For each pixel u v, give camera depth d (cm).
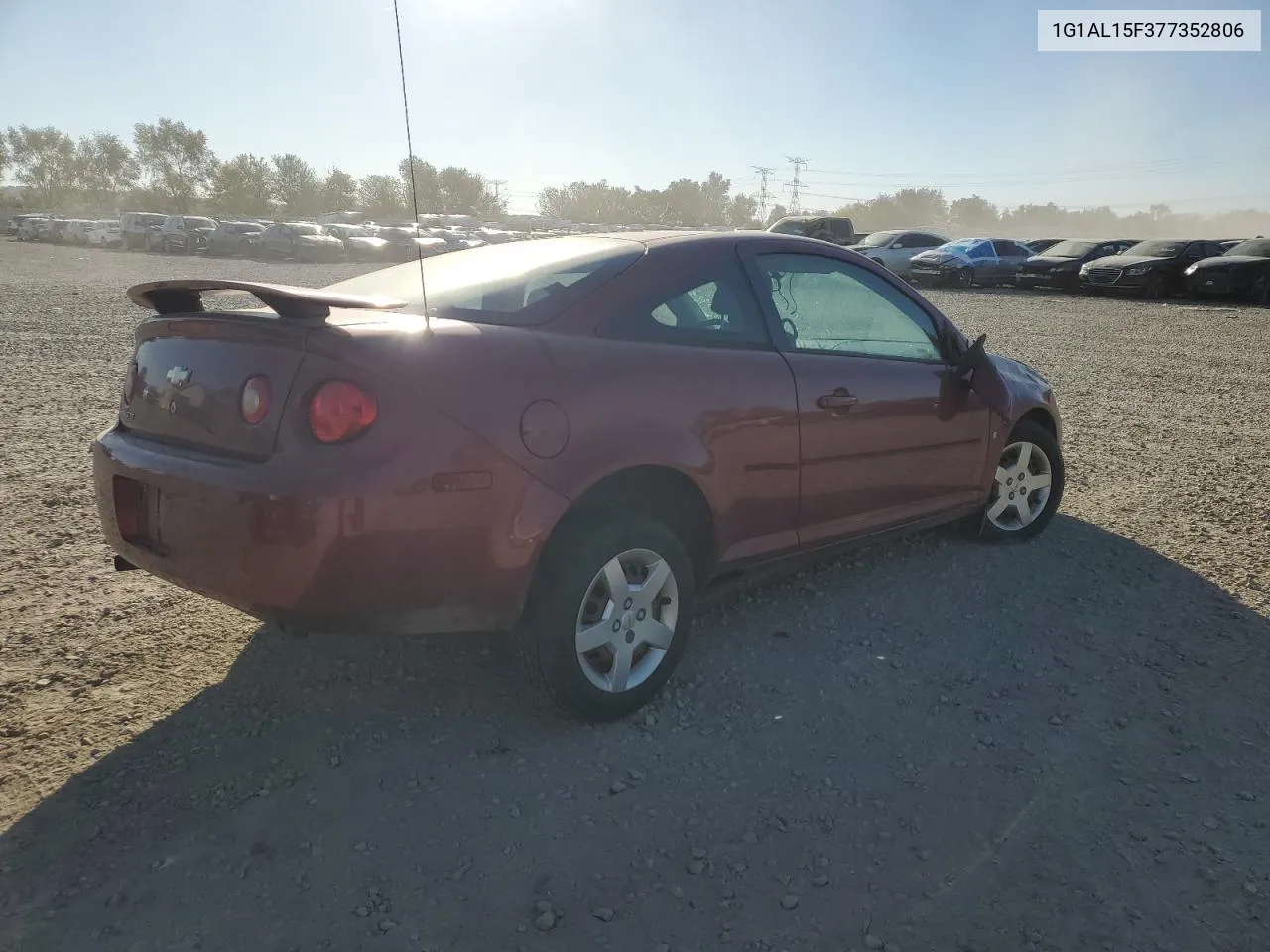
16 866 234
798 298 369
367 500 248
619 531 292
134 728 297
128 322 1420
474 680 333
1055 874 238
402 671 338
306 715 307
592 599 297
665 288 325
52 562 431
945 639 371
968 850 247
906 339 412
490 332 279
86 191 10406
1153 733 305
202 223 4156
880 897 229
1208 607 405
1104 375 1082
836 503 372
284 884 230
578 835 251
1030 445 477
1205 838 253
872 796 270
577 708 296
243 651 351
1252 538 496
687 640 330
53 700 312
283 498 247
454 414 260
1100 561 458
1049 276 2403
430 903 224
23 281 2333
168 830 249
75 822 251
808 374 353
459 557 263
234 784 269
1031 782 277
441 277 336
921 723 309
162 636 361
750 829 254
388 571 255
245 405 261
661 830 253
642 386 299
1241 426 798
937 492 421
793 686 333
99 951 208
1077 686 335
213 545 260
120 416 313
